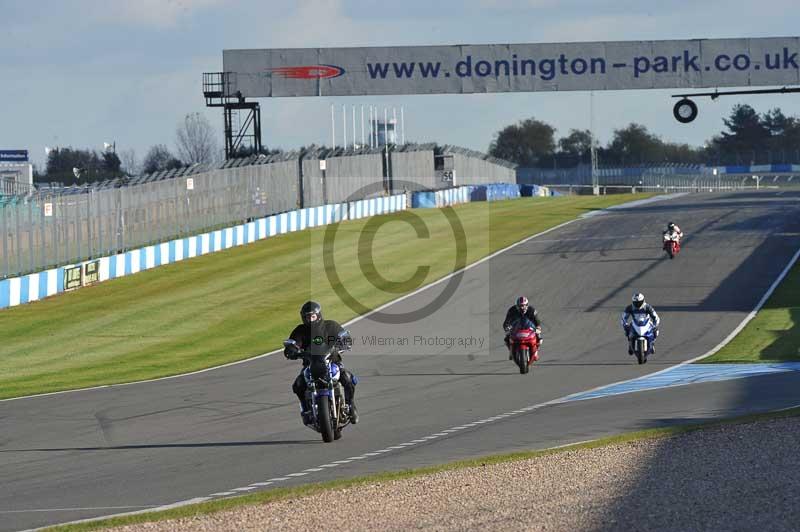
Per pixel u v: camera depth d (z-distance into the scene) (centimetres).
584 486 3797
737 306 12606
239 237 18538
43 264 13788
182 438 5606
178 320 12269
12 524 3650
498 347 10394
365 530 3300
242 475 4456
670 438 4716
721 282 14400
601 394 6906
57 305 13150
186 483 4319
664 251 17262
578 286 14412
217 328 11769
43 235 13712
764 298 13088
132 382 8356
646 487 3738
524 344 8444
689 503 3478
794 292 13412
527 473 4075
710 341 10362
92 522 3528
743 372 7975
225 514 3569
